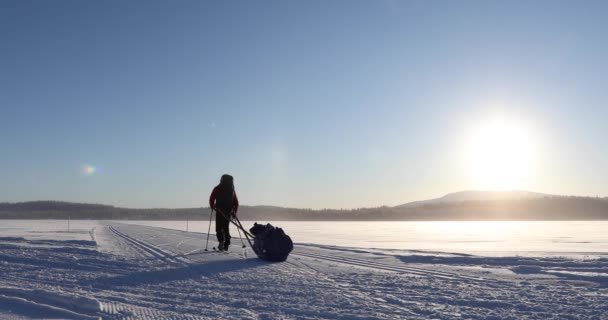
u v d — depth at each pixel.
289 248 9.50
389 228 59.00
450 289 6.42
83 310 5.27
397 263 9.59
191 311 5.19
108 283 7.00
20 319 4.79
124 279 7.33
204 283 6.95
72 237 18.30
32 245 13.30
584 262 9.67
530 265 9.30
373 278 7.37
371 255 11.18
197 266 8.70
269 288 6.51
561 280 7.27
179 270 8.23
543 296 5.92
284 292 6.22
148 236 19.44
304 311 5.15
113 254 10.86
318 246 13.93
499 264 9.55
